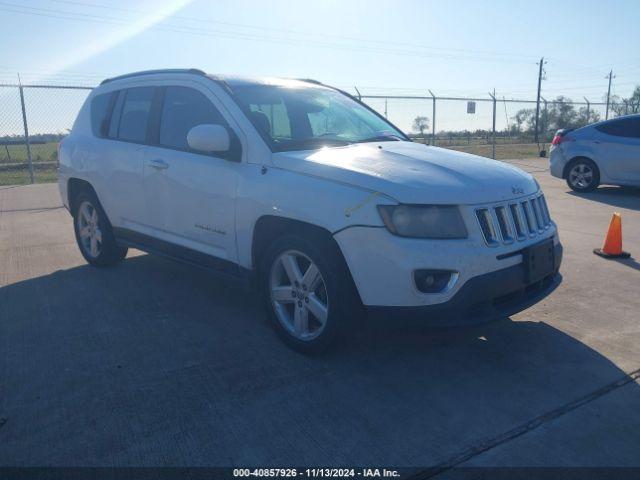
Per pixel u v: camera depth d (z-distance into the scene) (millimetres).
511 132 30203
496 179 3639
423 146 4418
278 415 3006
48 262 6012
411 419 2980
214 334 4070
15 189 12422
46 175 16578
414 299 3186
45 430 2852
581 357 3727
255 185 3809
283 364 3602
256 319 4367
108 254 5602
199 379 3393
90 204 5660
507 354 3768
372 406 3107
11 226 8039
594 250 6402
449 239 3236
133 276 5480
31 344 3881
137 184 4875
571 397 3217
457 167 3699
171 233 4656
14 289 5066
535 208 3854
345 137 4465
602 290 5090
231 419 2965
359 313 3527
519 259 3506
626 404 3145
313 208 3441
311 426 2908
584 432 2873
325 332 3514
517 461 2639
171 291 5023
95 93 5789
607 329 4199
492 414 3035
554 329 4199
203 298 4840
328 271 3434
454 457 2664
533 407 3109
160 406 3084
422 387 3324
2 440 2768
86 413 3012
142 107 5023
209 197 4172
